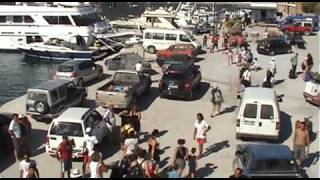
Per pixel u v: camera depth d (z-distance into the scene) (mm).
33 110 23625
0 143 19766
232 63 41406
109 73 36688
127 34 54656
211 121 24828
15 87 40156
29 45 49375
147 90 29953
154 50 47062
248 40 56594
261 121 20875
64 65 31453
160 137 22219
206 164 19047
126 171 15984
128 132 18219
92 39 52125
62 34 52250
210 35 58656
